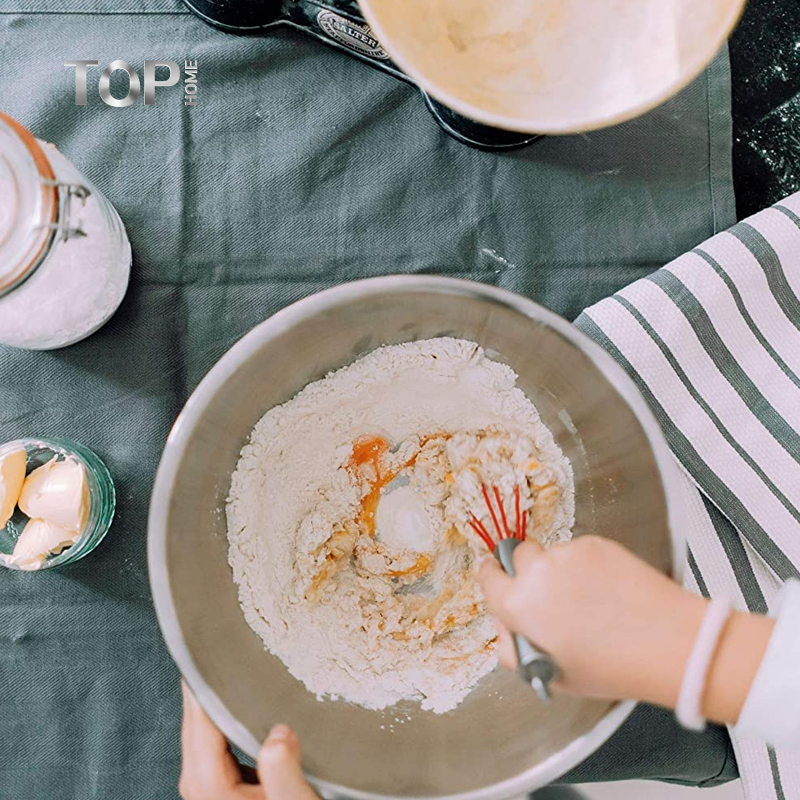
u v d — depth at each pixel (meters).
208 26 0.68
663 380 0.65
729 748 0.67
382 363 0.63
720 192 0.70
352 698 0.62
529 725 0.58
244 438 0.62
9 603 0.66
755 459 0.66
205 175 0.68
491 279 0.69
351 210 0.68
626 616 0.48
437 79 0.50
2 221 0.52
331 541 0.66
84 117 0.67
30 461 0.65
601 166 0.70
